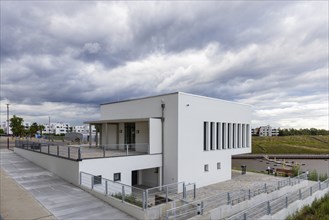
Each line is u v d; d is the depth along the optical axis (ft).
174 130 53.42
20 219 27.50
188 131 55.16
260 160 159.53
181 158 53.11
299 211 45.83
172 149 53.57
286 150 228.02
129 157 49.70
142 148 59.36
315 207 49.73
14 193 37.42
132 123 64.18
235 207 41.04
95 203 34.50
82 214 30.30
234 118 70.95
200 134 58.44
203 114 59.62
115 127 69.82
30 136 222.69
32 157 66.18
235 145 71.15
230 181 65.21
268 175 76.13
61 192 38.91
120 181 48.11
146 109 60.18
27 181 45.34
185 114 54.54
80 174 42.04
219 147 64.90
